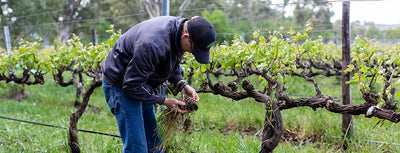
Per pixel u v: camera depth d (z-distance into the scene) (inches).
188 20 88.7
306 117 177.9
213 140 150.0
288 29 137.9
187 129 111.3
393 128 156.6
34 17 673.6
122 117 97.3
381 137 147.2
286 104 104.0
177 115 106.7
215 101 208.4
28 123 178.2
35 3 702.5
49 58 161.3
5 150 139.6
